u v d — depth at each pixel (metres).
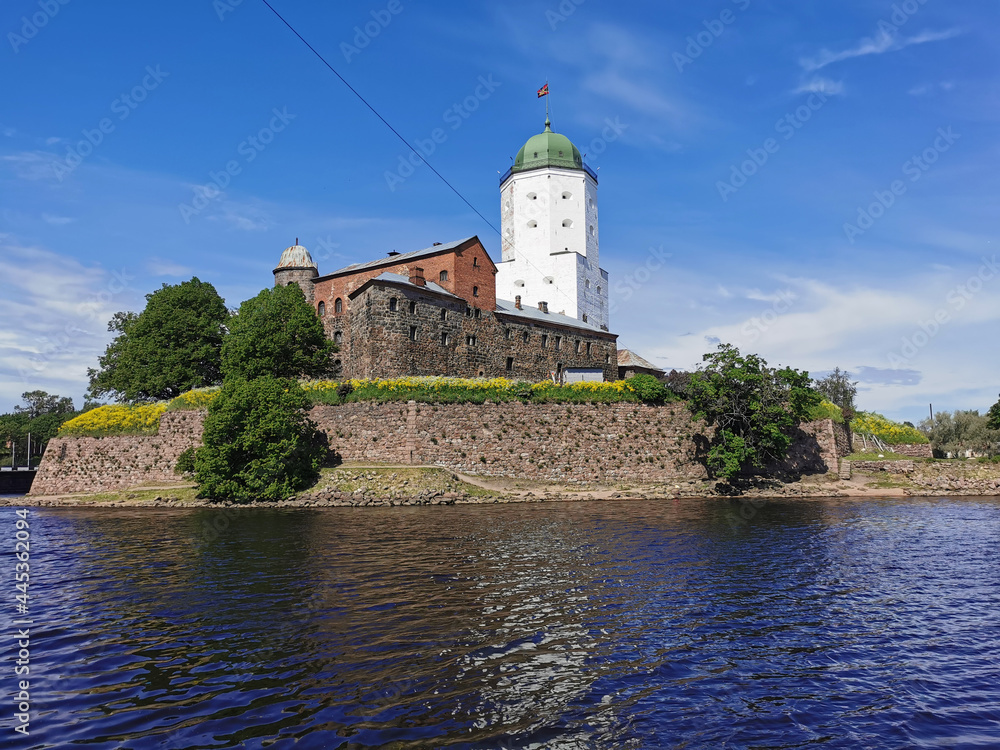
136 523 33.72
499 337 61.72
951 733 9.62
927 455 59.94
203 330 61.78
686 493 44.72
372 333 51.94
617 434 48.94
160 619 15.28
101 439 53.78
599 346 72.00
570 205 81.12
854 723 9.95
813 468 51.47
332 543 25.33
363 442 47.16
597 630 14.20
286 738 9.34
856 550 23.94
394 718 9.98
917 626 14.79
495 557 22.09
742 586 18.30
